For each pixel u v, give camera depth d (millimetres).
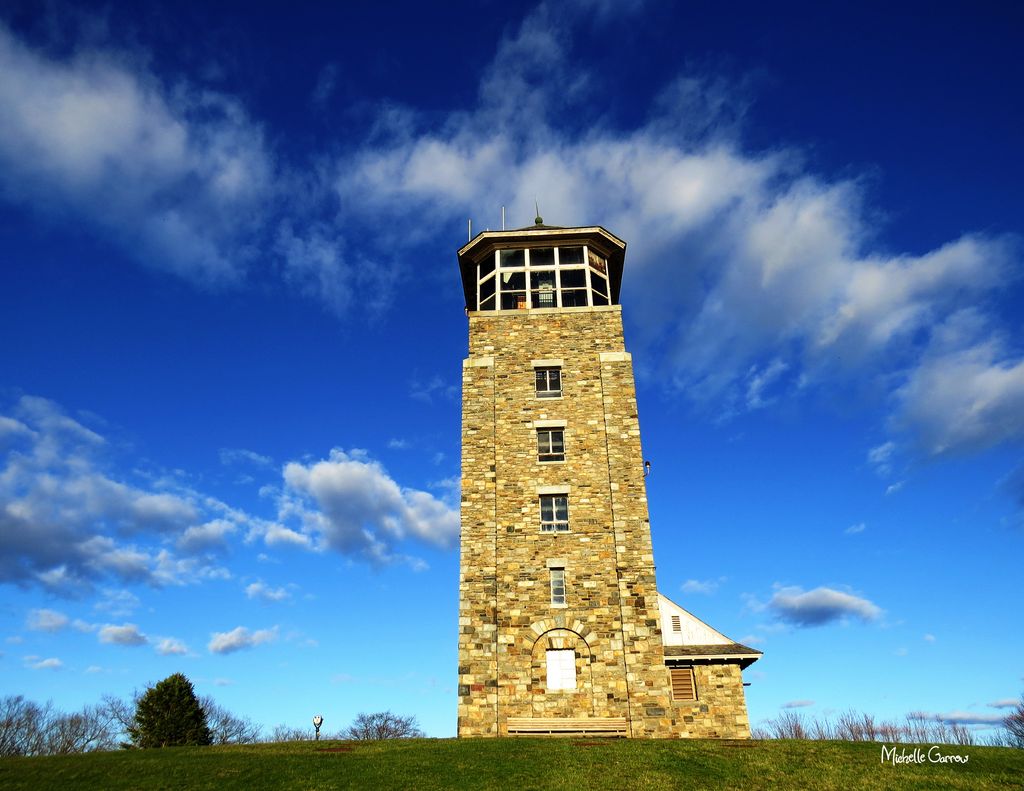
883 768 21828
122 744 42406
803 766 22078
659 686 29359
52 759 22812
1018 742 41250
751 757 23141
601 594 30969
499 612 30797
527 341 36375
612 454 33562
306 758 22984
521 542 32062
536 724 28938
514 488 33094
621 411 34500
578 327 36656
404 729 75438
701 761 22641
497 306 37906
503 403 34969
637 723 28828
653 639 30078
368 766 21891
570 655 30094
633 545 31719
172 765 21766
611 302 40812
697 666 32125
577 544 31922
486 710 29156
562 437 34250
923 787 19922
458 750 24219
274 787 19688
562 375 35562
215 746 26094
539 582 31312
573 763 22359
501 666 29922
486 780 20547
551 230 39062
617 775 21156
